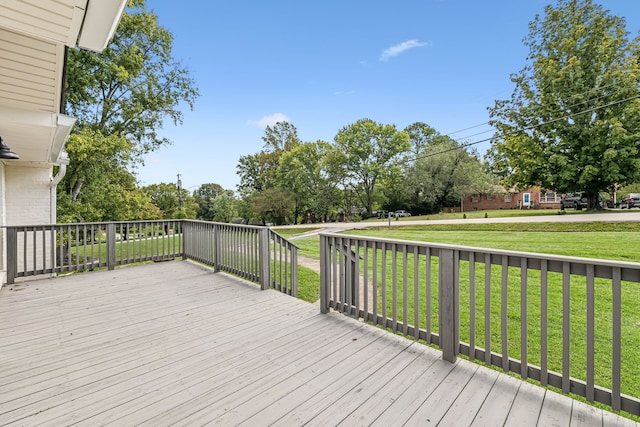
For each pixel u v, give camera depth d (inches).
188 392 76.4
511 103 747.4
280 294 158.6
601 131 610.5
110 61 518.3
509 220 615.8
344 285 124.8
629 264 60.8
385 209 1248.8
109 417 67.3
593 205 700.0
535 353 111.0
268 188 1247.5
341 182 1176.8
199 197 1759.4
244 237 185.2
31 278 195.6
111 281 185.6
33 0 62.3
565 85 649.0
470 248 83.7
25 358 93.7
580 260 66.6
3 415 67.6
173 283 180.7
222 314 130.5
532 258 73.2
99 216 503.8
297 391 76.0
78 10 65.8
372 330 111.2
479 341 122.2
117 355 95.6
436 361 89.1
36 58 92.2
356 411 68.2
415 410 68.1
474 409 68.1
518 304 159.2
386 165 1146.0
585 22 655.8
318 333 109.7
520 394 73.2
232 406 70.7
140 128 592.4
